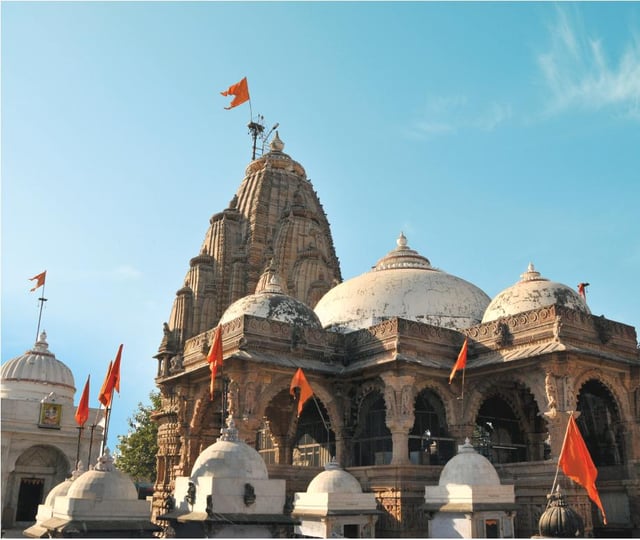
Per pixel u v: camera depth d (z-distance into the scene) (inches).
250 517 876.0
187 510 910.4
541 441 1537.9
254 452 967.6
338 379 1438.2
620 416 1309.1
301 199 2667.3
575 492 1117.1
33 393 2090.3
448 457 1402.6
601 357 1256.8
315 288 2356.1
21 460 1936.5
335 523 987.9
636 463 1266.0
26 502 1925.4
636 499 1206.3
